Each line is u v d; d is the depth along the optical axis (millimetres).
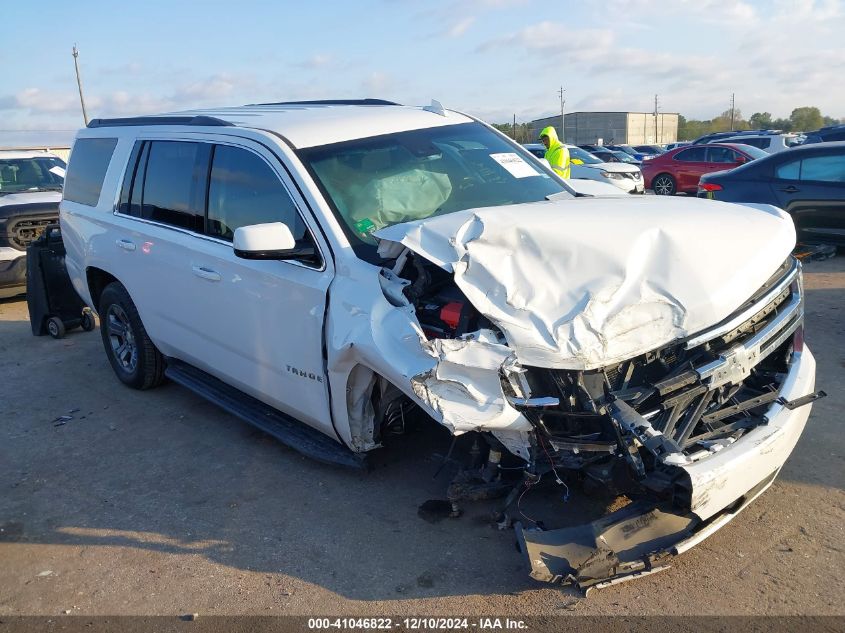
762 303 3234
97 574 3535
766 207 3887
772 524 3537
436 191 4215
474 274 3107
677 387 3031
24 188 10672
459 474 3711
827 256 9578
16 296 10094
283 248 3617
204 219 4621
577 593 3127
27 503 4258
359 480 4191
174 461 4660
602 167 16703
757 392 3521
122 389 6035
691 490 2838
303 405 4012
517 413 2953
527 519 3625
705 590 3100
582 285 3012
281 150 4102
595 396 2949
